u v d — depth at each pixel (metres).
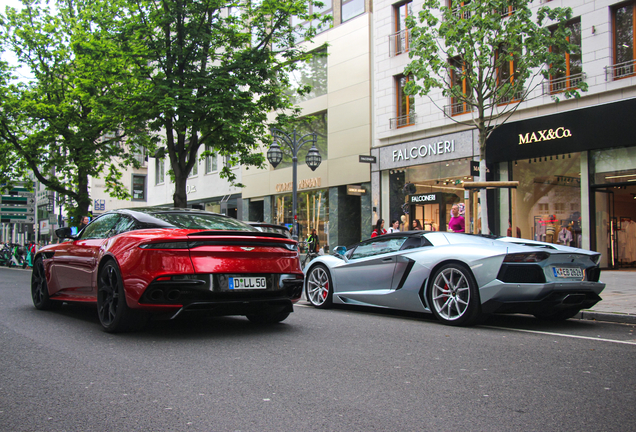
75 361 4.11
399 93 19.58
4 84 21.22
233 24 16.91
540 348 4.79
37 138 21.23
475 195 10.50
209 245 5.03
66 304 8.09
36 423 2.72
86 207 22.27
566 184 14.95
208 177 31.03
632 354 4.54
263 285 5.28
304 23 23.81
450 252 6.21
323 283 7.89
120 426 2.68
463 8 10.69
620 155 13.81
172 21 15.00
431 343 4.97
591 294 6.12
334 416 2.85
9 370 3.82
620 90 13.65
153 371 3.81
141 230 5.41
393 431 2.63
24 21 21.48
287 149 24.61
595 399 3.20
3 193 24.67
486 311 5.80
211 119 15.03
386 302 6.89
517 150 15.70
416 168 18.84
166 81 14.74
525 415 2.89
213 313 5.06
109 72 15.77
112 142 20.58
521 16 10.30
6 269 22.84
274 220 25.81
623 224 15.29
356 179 21.02
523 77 10.56
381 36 20.09
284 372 3.80
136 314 5.16
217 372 3.79
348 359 4.24
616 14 13.95
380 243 7.34
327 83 22.59
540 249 5.85
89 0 20.33
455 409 2.99
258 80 15.73
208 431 2.62
